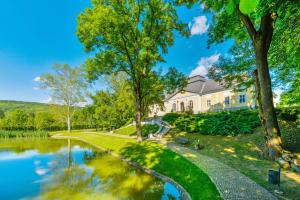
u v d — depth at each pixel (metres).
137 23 19.38
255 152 12.89
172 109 47.16
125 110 36.59
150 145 18.36
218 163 11.36
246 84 18.78
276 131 10.88
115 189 10.48
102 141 27.56
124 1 17.77
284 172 9.16
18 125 55.53
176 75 21.25
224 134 18.27
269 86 10.77
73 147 27.02
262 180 8.38
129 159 16.77
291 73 14.57
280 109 18.88
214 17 13.24
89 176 13.06
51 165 16.69
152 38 19.78
